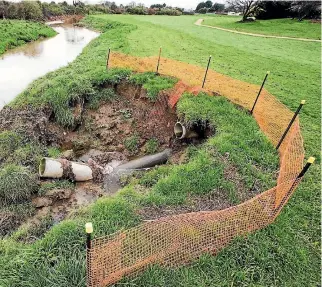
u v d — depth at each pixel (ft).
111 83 38.09
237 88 35.70
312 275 15.84
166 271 14.98
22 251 16.07
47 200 22.70
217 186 21.09
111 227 17.33
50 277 14.39
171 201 19.62
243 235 16.98
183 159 26.37
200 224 16.34
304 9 108.37
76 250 15.87
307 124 30.78
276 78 44.14
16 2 117.60
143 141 32.35
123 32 79.71
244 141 25.94
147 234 15.67
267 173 22.89
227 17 156.87
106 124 34.35
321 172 23.16
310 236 17.93
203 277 15.06
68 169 24.91
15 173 22.70
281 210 19.13
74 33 105.40
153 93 34.88
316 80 44.47
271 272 15.74
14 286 14.19
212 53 57.26
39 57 65.98
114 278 14.17
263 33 89.45
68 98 34.47
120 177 26.43
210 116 29.76
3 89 44.86
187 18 141.18
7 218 20.67
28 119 31.04
